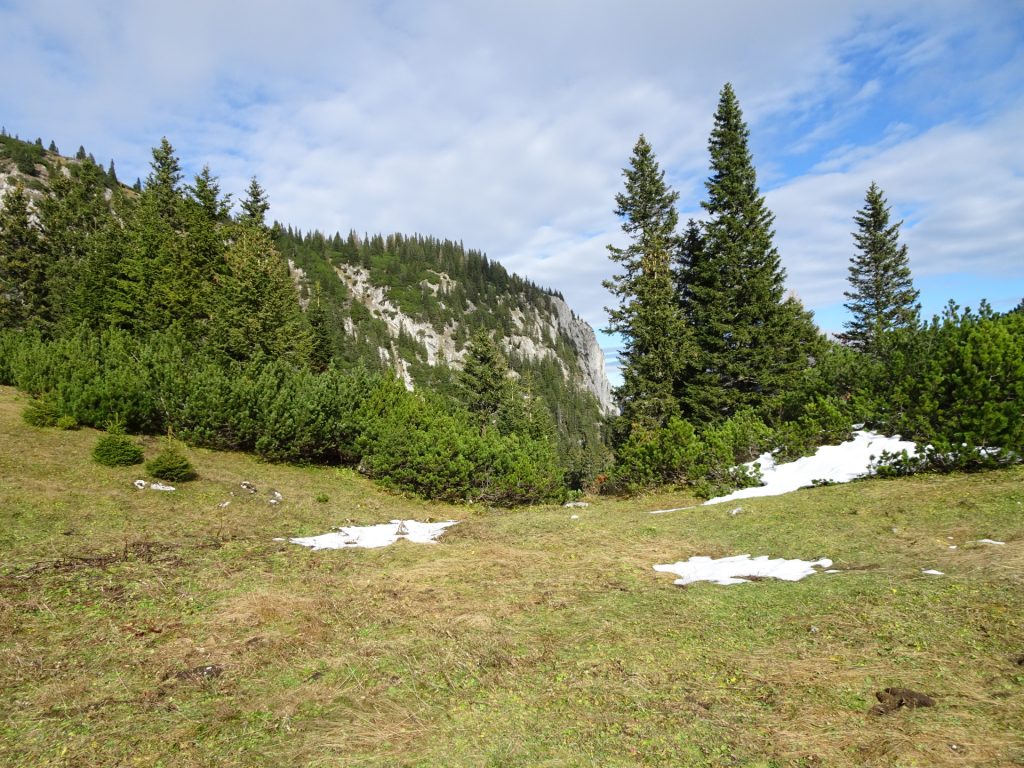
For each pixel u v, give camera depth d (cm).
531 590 718
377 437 1752
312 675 484
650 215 2548
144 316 2573
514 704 427
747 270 2219
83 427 1578
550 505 1628
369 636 571
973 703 371
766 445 1505
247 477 1505
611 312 2472
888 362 1399
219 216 3622
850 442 1387
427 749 367
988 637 458
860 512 937
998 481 963
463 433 1758
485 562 866
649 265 2419
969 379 1123
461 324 16675
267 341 2559
